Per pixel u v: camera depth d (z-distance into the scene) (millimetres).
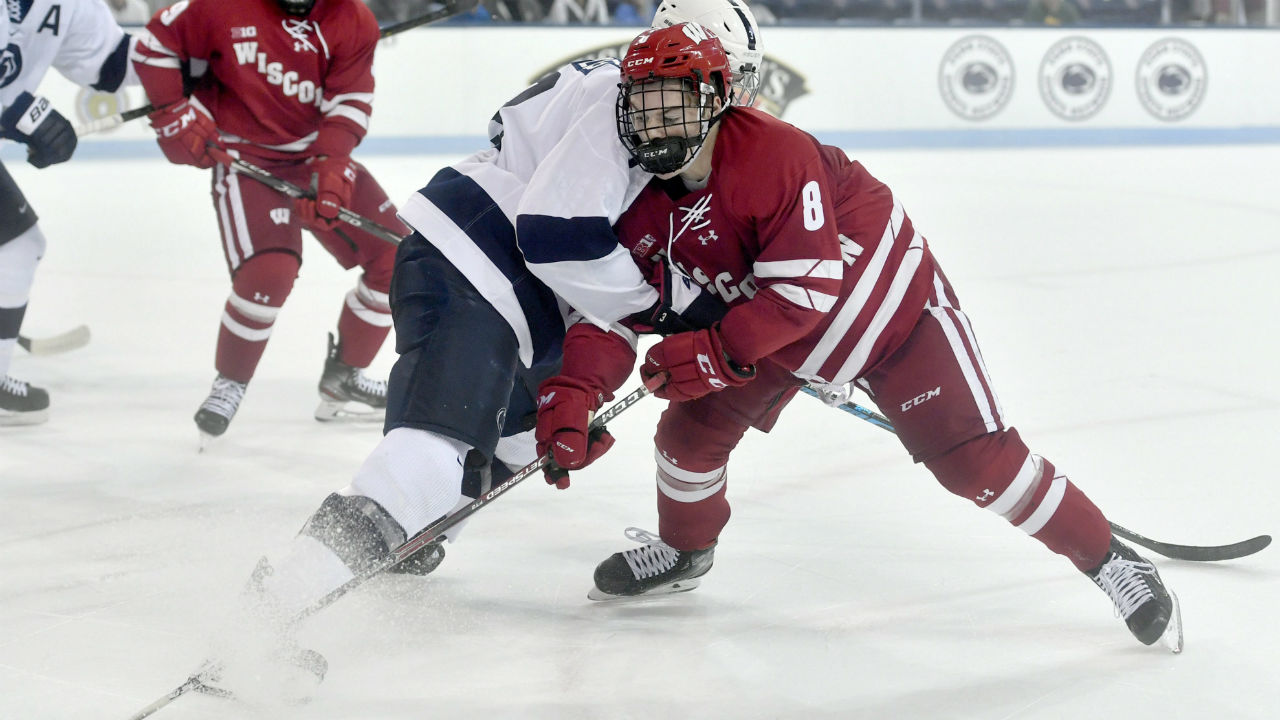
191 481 12930
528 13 41750
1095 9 46312
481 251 8844
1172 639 8867
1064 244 28125
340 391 15312
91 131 14844
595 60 9320
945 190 35781
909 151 43719
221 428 13984
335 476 13234
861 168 9180
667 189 8531
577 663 8758
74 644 8859
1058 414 15375
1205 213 32094
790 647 9062
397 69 40094
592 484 13156
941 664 8758
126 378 17312
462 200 8984
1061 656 8875
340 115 14523
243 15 14039
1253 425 14742
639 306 8727
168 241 28062
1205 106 46500
